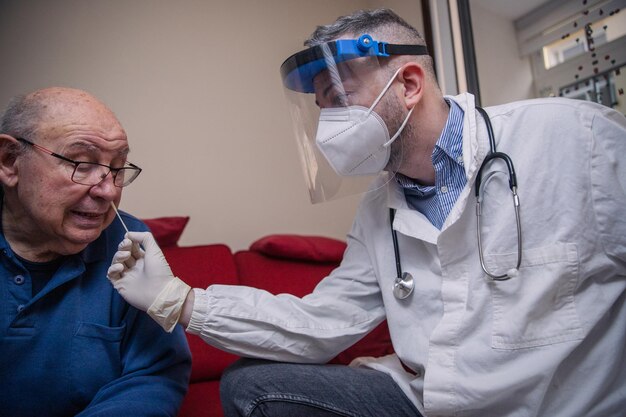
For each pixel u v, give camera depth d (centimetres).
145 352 104
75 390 99
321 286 122
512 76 199
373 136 105
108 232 112
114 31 241
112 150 94
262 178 257
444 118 110
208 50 257
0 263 98
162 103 244
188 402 146
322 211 269
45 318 98
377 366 115
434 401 92
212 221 244
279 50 271
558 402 88
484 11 207
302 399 93
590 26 172
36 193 89
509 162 96
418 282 105
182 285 100
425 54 111
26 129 90
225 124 254
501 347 90
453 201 107
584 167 92
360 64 103
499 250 95
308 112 112
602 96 170
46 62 227
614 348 89
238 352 101
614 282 92
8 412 96
